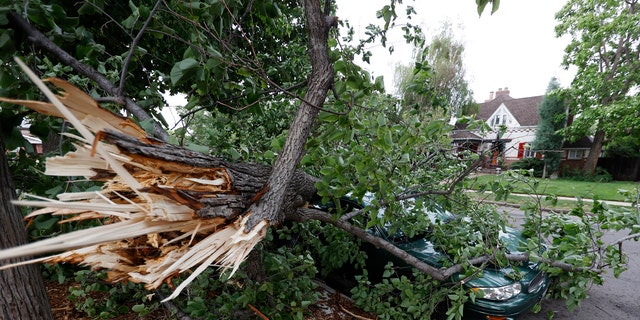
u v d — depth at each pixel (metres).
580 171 18.91
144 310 2.01
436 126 1.69
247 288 2.10
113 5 2.90
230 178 1.27
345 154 1.88
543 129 19.41
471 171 2.53
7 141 1.29
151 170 1.07
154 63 3.58
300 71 3.41
